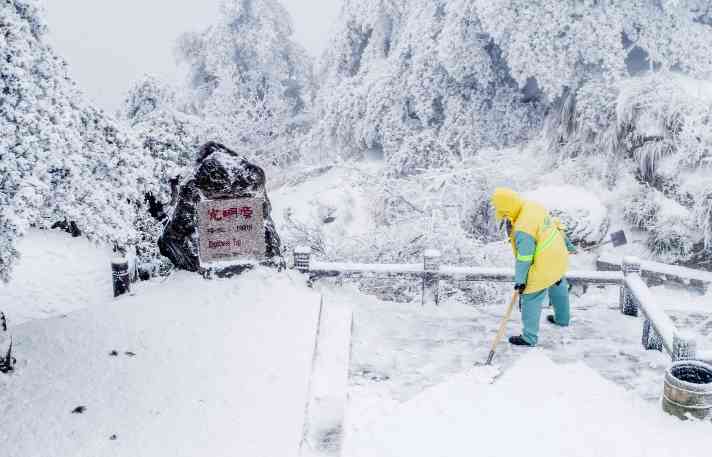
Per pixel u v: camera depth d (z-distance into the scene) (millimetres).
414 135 16672
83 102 6340
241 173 6051
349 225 13586
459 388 4402
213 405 3719
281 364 4293
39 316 9594
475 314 6102
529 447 3627
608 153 12938
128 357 4391
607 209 12500
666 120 11898
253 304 5484
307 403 3924
